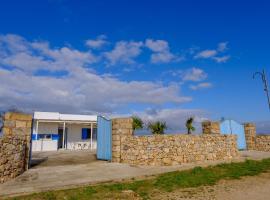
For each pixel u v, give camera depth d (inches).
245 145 940.0
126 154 580.1
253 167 560.7
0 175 379.9
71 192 343.9
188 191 362.3
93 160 625.0
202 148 654.5
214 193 351.9
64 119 1096.8
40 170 485.4
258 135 915.4
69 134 1158.3
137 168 524.7
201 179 438.9
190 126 1046.4
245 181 434.6
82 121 1136.2
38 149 1035.9
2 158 386.9
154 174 472.4
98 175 448.5
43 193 335.9
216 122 781.3
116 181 419.5
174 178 437.7
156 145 593.6
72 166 529.7
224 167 558.3
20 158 453.1
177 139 619.2
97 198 318.7
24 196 323.3
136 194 341.4
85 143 1187.9
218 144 688.4
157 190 365.7
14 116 483.5
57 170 486.3
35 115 1042.7
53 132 1104.2
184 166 567.8
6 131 471.5
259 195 338.6
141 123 1120.2
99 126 664.4
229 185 403.9
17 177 426.3
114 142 592.7
